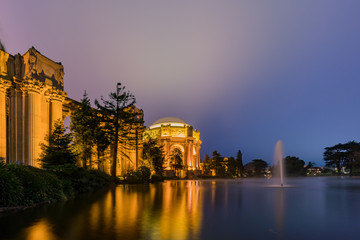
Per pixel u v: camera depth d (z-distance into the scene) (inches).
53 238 258.5
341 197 695.7
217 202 574.2
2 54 1056.2
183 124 5231.3
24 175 510.3
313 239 258.8
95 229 297.1
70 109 1509.6
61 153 929.5
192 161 4933.6
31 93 1087.6
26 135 1086.4
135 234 274.8
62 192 618.8
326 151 6008.9
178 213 413.4
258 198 670.5
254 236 268.8
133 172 1649.9
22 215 390.0
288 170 5807.1
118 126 1514.5
